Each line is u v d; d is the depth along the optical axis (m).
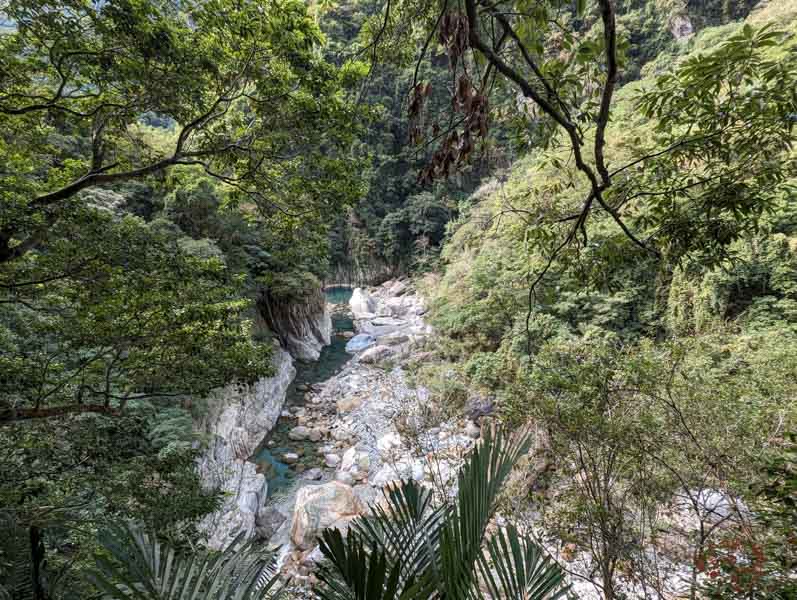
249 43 4.29
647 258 2.81
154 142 16.94
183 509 4.86
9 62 4.06
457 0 1.38
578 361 4.56
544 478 4.81
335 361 20.14
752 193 2.14
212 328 5.38
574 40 1.81
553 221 3.09
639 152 2.74
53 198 4.37
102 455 4.99
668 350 4.92
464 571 1.13
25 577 1.49
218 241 16.44
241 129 5.21
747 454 3.63
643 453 3.75
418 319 25.97
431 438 9.81
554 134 2.31
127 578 1.17
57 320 5.23
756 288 9.44
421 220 36.88
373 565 1.12
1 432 4.72
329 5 4.36
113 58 3.79
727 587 2.32
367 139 37.31
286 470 11.49
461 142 1.52
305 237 6.29
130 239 4.62
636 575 3.89
